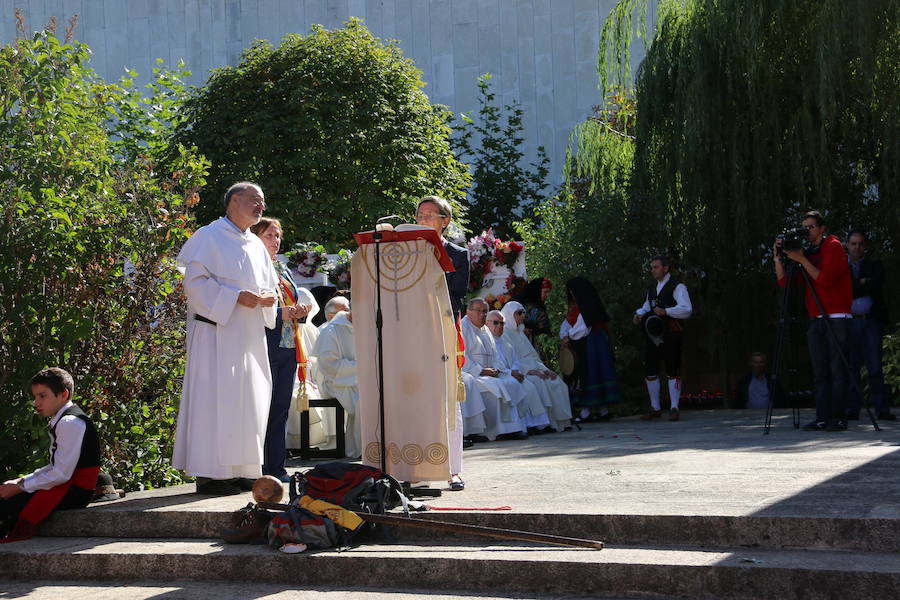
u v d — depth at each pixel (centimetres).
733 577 426
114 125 1392
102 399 709
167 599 473
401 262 599
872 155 1360
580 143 1614
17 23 756
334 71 2152
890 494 511
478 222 2603
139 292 736
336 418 859
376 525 527
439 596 456
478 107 3019
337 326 886
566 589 451
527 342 1168
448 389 598
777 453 721
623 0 1559
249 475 632
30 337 698
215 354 638
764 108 1379
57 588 515
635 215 1456
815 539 458
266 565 499
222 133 2111
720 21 1367
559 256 1459
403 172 2156
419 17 3067
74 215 716
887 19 1257
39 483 588
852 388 1012
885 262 1341
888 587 405
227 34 3166
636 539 485
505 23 3009
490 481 643
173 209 765
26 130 712
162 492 664
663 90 1461
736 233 1395
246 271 648
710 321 1458
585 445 886
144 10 3203
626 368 1416
